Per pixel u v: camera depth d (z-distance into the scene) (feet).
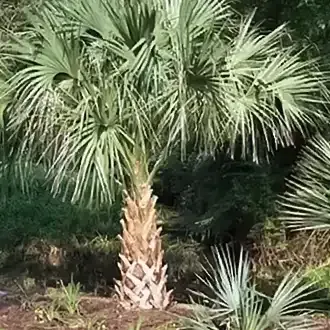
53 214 46.55
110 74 23.04
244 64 23.93
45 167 25.58
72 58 23.02
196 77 22.71
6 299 28.66
